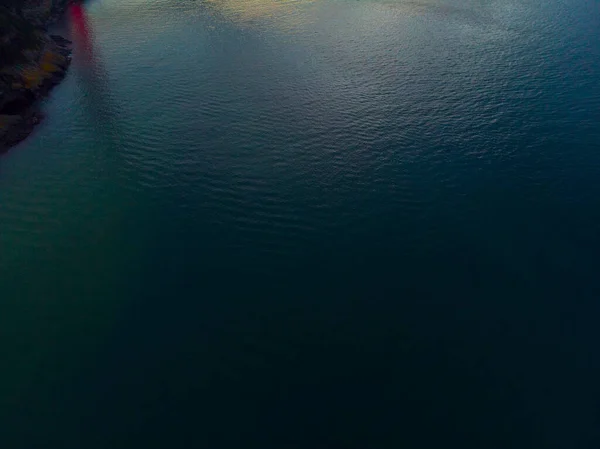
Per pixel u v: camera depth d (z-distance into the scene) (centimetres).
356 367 1945
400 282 2267
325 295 2223
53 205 2727
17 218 2644
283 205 2680
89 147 3147
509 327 2061
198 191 2777
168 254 2431
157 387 1898
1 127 3272
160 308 2183
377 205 2658
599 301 2136
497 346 1995
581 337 2011
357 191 2745
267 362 1972
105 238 2520
